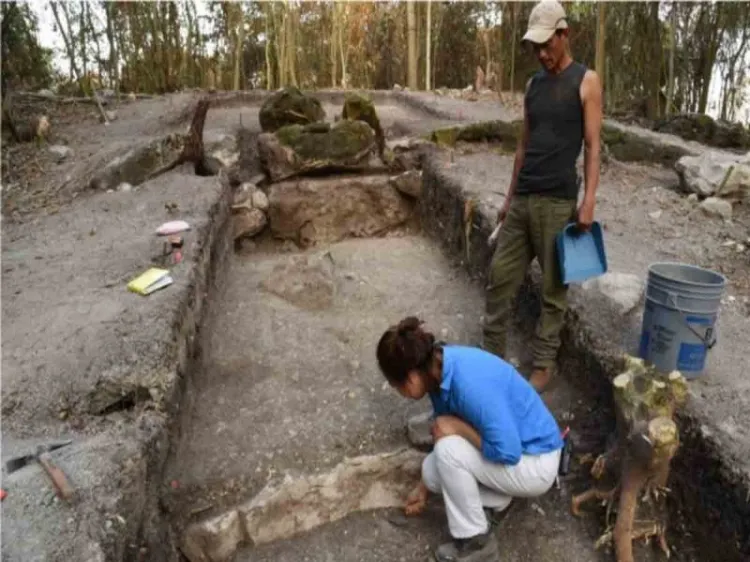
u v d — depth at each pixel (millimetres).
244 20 11023
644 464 2178
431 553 2459
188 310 3061
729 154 5551
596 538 2469
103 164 5281
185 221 4074
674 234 4188
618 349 2770
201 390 3080
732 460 2086
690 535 2281
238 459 2590
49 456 1952
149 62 9727
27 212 4656
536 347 2912
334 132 5672
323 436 2746
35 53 8203
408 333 2123
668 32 7941
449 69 13438
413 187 5688
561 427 2818
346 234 5684
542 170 2611
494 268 2873
